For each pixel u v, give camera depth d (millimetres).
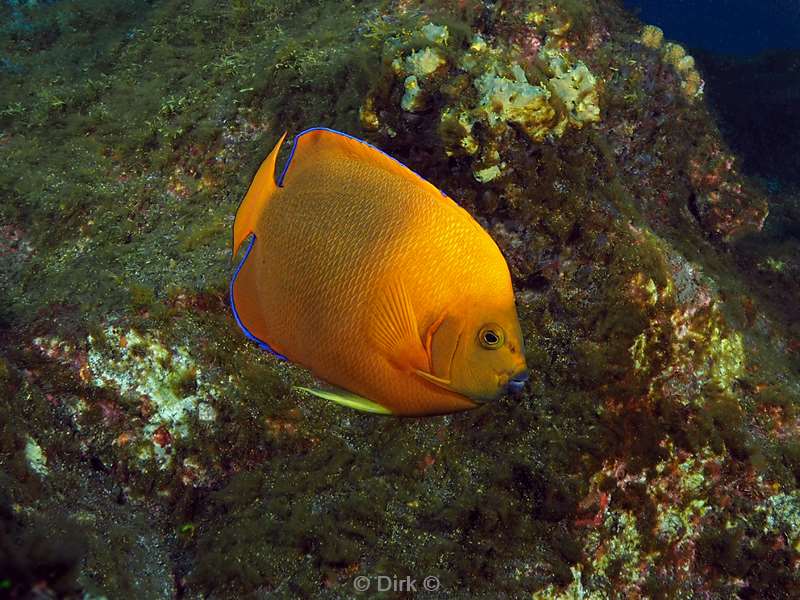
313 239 714
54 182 1969
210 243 1707
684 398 1462
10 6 3277
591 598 1261
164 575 1229
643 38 2404
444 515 1265
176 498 1387
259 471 1380
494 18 2051
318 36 2238
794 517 1428
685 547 1394
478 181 1441
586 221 1485
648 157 2371
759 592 1394
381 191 711
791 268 2652
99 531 1159
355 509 1266
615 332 1410
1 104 2414
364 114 1498
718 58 4520
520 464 1310
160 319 1437
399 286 705
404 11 2258
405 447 1370
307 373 1455
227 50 2438
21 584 841
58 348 1399
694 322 1525
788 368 1936
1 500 984
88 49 2824
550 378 1411
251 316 741
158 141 2047
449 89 1370
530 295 1511
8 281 1732
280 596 1156
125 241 1833
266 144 1976
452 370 708
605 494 1314
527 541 1254
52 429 1329
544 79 1422
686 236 2367
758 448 1490
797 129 3924
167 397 1406
